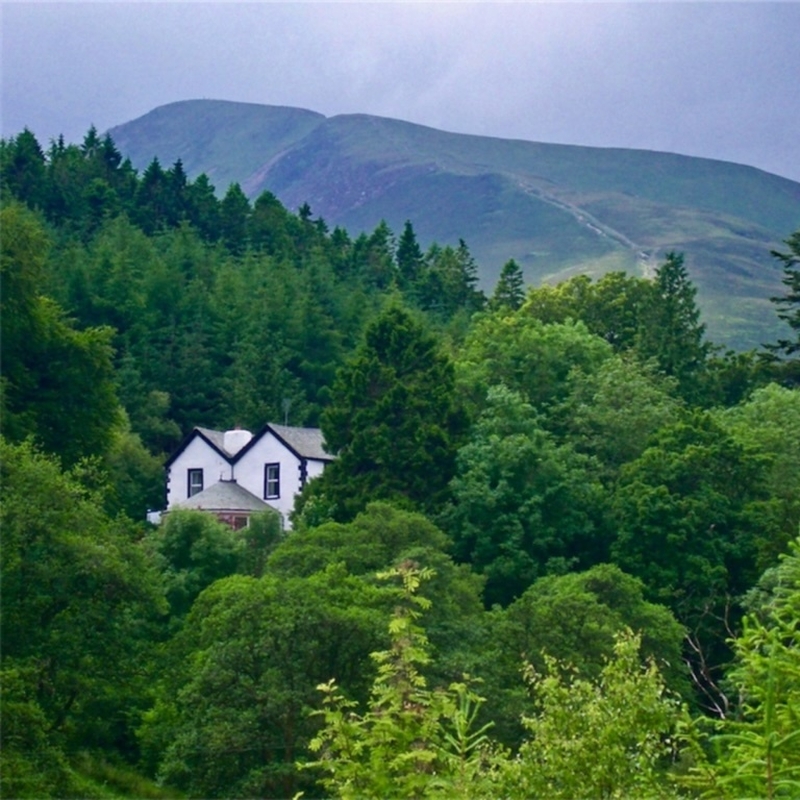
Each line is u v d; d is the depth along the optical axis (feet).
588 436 305.94
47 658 135.85
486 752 58.59
